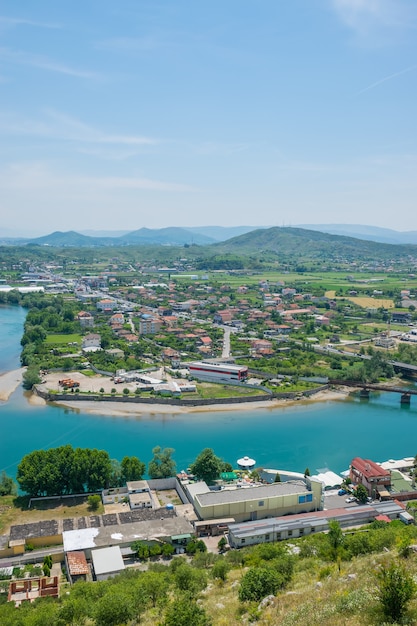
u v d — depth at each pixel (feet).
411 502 468.34
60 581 345.72
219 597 265.13
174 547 389.19
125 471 499.10
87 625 254.88
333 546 320.50
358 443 647.56
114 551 368.68
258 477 517.55
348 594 197.98
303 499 446.19
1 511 443.73
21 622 254.06
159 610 255.29
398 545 287.69
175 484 499.51
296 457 600.80
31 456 485.15
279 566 281.33
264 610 219.41
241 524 407.85
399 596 169.68
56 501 462.60
